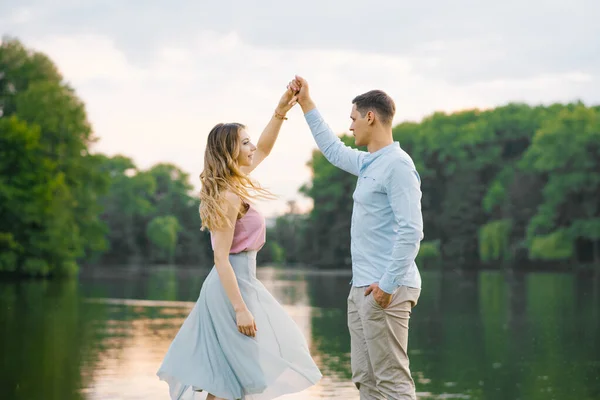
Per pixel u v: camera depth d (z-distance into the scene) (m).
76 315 21.88
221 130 4.78
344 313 23.38
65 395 10.95
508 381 12.55
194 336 4.85
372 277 5.10
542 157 62.50
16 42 52.47
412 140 81.81
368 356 5.27
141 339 16.53
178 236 96.94
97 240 48.78
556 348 16.17
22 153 41.34
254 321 4.76
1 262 40.75
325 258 79.12
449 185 75.00
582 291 35.16
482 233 66.19
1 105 50.94
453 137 78.25
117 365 13.25
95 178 48.19
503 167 76.81
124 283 41.50
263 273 61.69
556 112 80.31
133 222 97.19
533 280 46.84
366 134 5.20
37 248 42.28
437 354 15.37
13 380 11.98
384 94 5.20
